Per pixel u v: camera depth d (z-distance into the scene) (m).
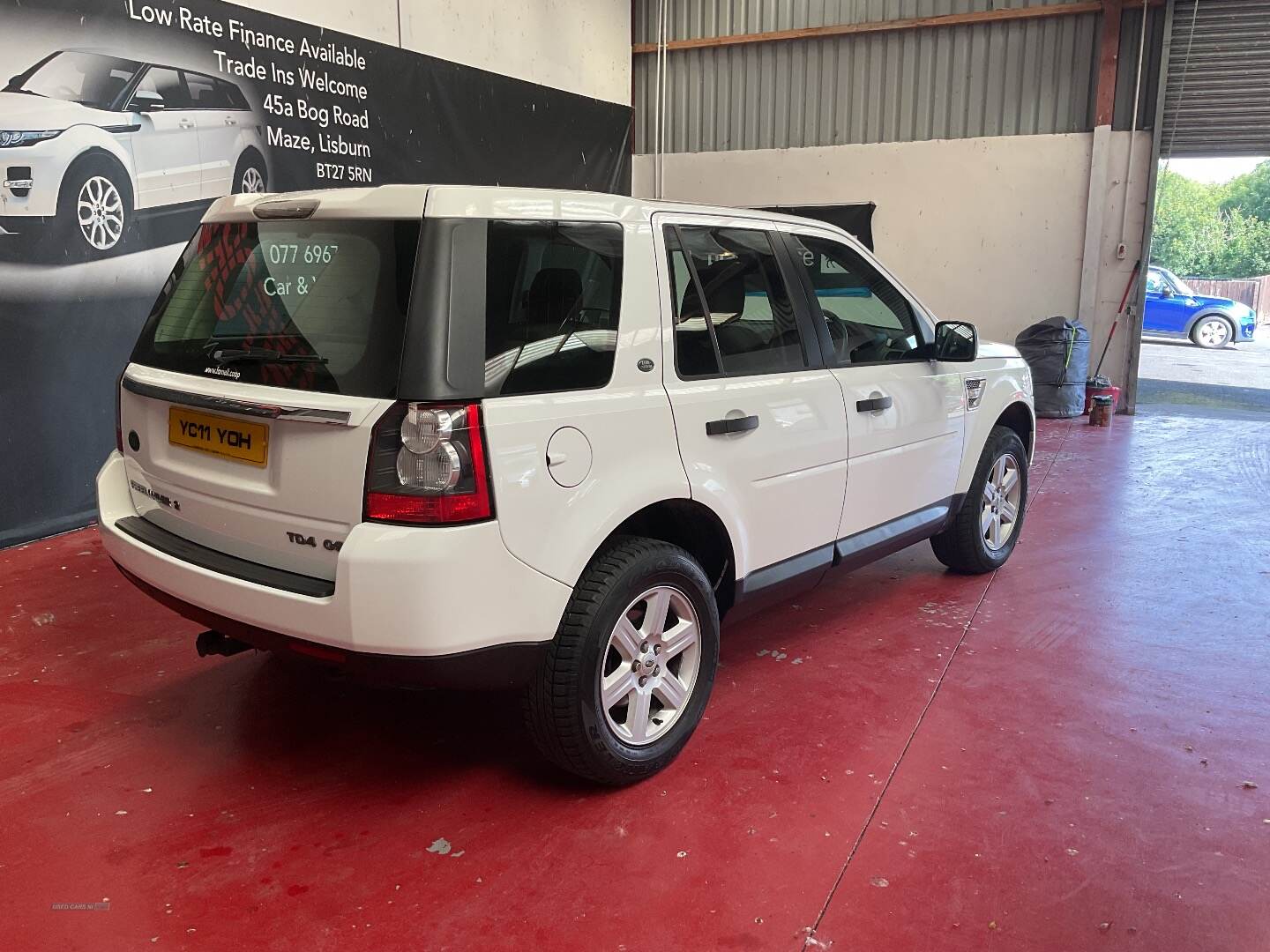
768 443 3.09
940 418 4.04
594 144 10.85
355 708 3.25
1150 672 3.59
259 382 2.45
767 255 3.28
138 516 2.94
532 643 2.40
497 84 9.05
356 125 7.32
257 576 2.42
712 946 2.12
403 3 7.76
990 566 4.73
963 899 2.28
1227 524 5.68
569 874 2.36
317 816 2.60
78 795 2.69
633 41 11.55
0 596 4.29
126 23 5.39
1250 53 9.03
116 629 3.91
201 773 2.82
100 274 5.38
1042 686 3.47
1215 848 2.50
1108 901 2.28
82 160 5.21
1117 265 9.91
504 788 2.76
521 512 2.32
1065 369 9.66
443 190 2.35
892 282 3.92
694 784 2.79
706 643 2.93
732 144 11.38
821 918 2.21
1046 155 9.95
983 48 10.09
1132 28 9.43
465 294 2.28
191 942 2.11
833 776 2.83
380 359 2.24
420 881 2.33
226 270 2.70
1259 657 3.74
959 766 2.89
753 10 10.96
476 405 2.24
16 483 5.07
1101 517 5.86
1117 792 2.76
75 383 5.32
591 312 2.58
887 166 10.65
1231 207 39.09
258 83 6.37
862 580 4.69
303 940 2.12
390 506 2.20
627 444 2.60
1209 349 17.38
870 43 10.55
